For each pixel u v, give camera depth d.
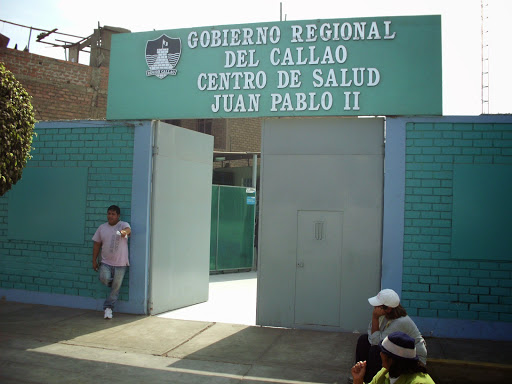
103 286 9.12
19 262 9.71
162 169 9.18
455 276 7.58
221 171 19.91
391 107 7.84
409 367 3.31
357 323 7.99
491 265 7.50
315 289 8.16
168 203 9.38
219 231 14.91
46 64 14.37
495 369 6.26
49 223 9.52
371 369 4.98
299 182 8.30
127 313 8.96
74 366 6.30
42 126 9.66
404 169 7.80
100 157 9.26
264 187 8.41
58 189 9.49
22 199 9.73
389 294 5.04
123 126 9.14
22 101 6.98
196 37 8.73
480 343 7.27
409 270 7.70
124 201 9.06
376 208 8.02
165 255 9.32
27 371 6.10
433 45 7.76
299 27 8.23
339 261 8.10
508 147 7.52
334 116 8.09
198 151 10.35
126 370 6.21
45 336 7.50
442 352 6.83
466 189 7.60
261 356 6.79
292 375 6.11
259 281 8.34
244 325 8.38
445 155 7.69
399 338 3.36
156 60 8.91
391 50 7.88
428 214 7.69
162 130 9.16
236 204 15.41
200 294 10.46
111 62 9.16
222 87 8.55
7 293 9.76
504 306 7.43
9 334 7.54
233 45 8.52
